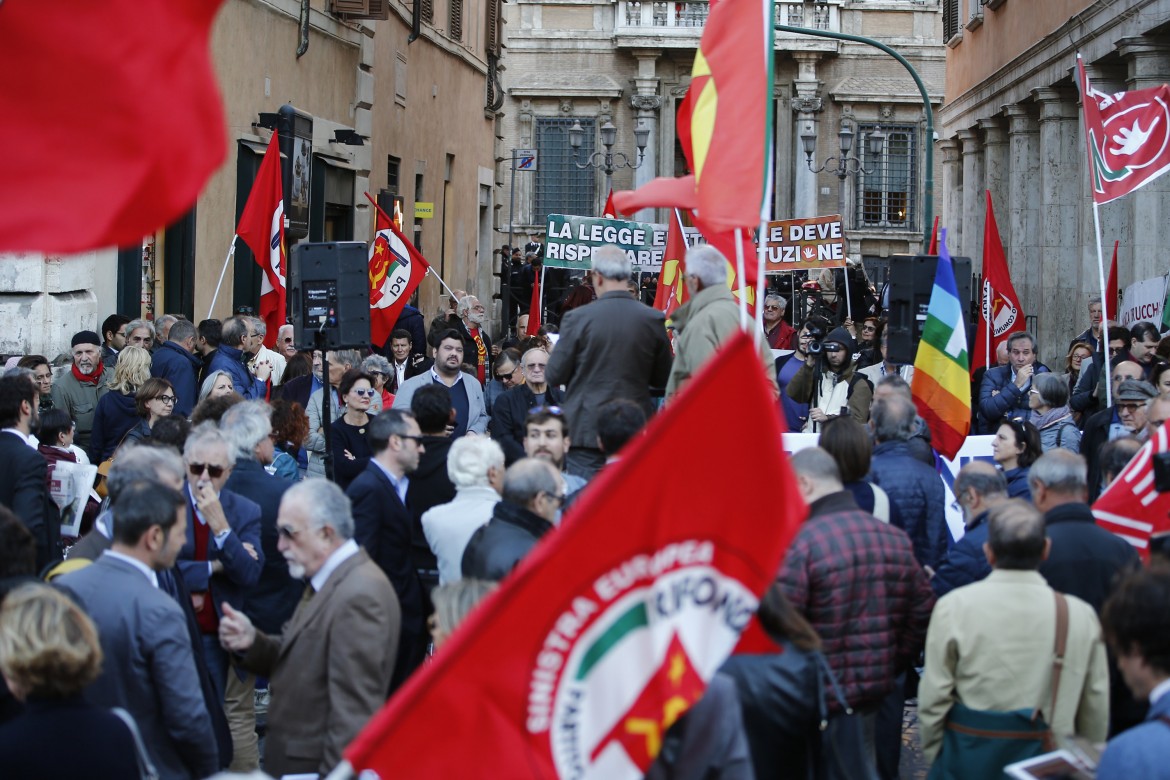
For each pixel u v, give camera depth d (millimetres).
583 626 3312
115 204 3525
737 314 7926
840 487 5945
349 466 9812
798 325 24594
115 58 3518
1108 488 6543
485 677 3277
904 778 7605
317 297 10180
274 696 5680
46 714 4152
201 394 9531
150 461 5977
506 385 12570
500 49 36438
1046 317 26641
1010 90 29875
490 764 3283
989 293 15688
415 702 3258
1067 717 5410
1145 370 12938
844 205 50000
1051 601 5453
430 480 8047
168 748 5293
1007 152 32406
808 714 4859
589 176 50812
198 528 6785
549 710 3307
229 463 6785
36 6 3506
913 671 7871
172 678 5227
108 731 4184
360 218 23312
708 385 3301
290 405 9117
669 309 13117
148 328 11180
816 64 49844
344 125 22266
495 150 36688
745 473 3359
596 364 8633
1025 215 29594
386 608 5625
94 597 5219
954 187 38406
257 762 7355
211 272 16859
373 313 14648
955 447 9492
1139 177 12188
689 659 3371
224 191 17109
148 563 5352
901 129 50188
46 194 3516
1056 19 25547
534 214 50906
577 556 3293
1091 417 10609
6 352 12984
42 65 3514
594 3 50344
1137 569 4055
